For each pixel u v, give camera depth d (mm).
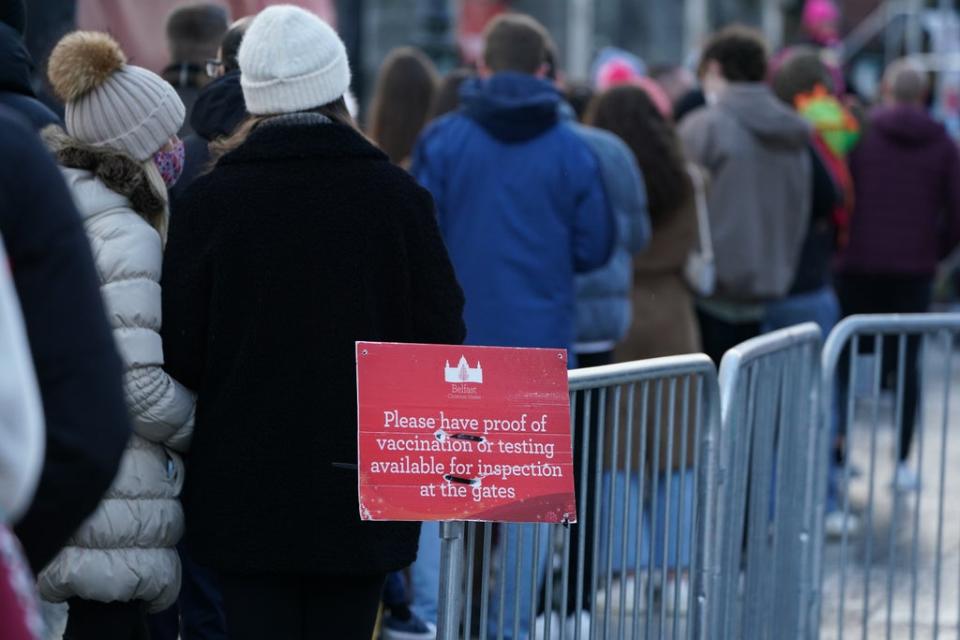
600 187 19203
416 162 19766
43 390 7387
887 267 29359
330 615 12391
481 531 14461
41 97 18594
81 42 12484
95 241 12000
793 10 71688
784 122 23562
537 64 19281
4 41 14258
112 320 11906
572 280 19328
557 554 14664
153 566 12328
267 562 11773
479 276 19047
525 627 14180
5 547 6609
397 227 12078
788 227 24016
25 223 7445
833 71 29688
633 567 14562
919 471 18656
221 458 11906
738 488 15094
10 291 6676
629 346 22109
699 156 23719
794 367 17031
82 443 7383
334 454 11820
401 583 18422
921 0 55750
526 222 19016
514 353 11422
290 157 12023
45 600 12281
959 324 18469
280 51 12070
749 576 15773
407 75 22875
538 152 19031
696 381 14250
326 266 11891
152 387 11953
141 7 23625
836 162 26234
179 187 15422
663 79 32062
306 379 11844
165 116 12727
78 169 12305
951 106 51719
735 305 24234
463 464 11156
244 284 11898
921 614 21031
